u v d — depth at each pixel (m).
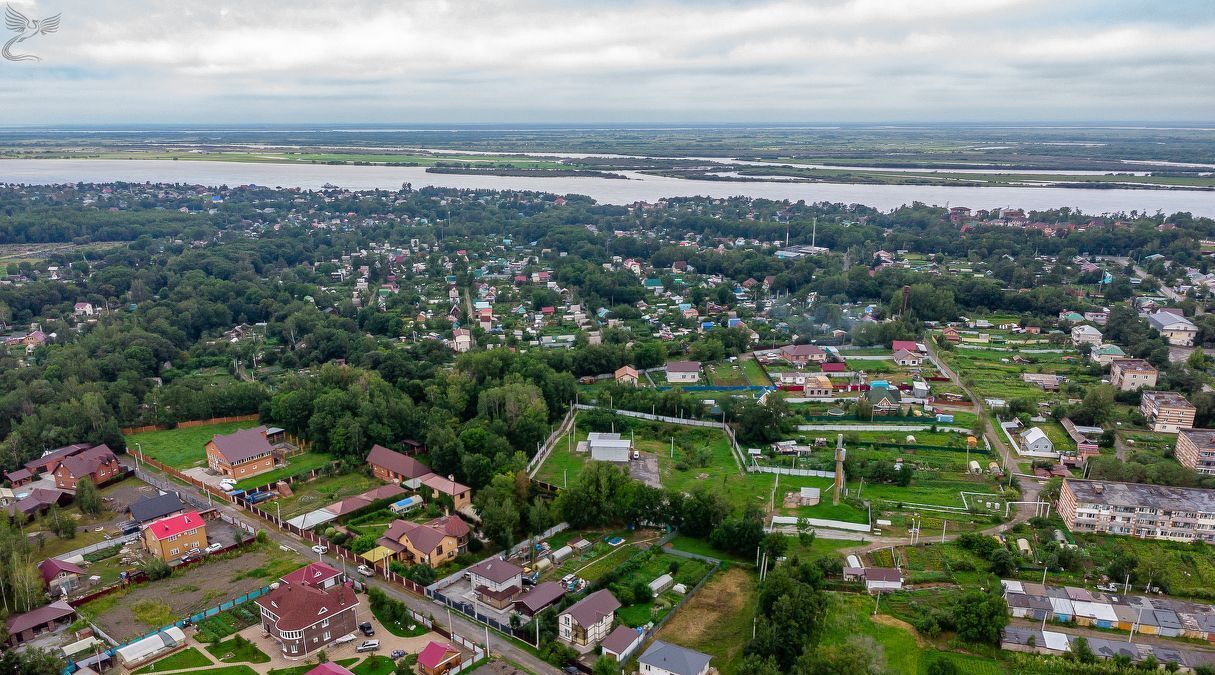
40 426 194.75
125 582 135.25
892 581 134.00
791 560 137.00
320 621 116.69
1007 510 164.12
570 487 168.62
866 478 181.62
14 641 118.38
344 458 189.00
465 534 148.75
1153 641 120.25
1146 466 171.00
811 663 108.44
